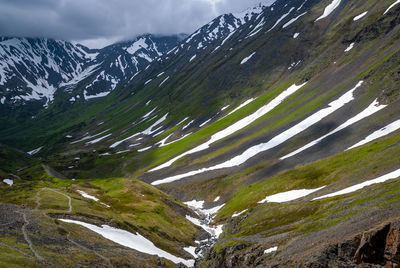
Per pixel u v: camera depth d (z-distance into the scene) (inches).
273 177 4124.0
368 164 3002.0
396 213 1568.7
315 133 4783.5
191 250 3304.6
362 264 1462.8
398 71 4667.8
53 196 3595.0
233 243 2509.8
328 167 3535.9
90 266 1920.5
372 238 1462.8
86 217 2994.6
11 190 4382.4
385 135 3622.0
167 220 3905.0
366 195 2140.7
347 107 4950.8
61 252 1972.2
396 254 1386.6
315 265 1556.3
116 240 2704.2
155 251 2837.1
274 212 2935.5
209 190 4992.6
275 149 5004.9
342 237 1628.9
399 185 2004.2
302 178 3624.5
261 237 2469.2
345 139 4138.8
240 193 4271.7
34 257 1761.8
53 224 2476.6
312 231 1991.9
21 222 2347.4
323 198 2753.4
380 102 4468.5
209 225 4020.7
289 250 1878.7
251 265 2039.9
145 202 4234.7
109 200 4224.9
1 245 1800.0
